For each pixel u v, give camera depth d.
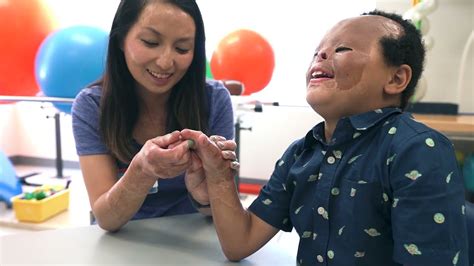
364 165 0.61
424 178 0.54
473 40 1.95
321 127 0.71
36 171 3.60
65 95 2.00
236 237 0.69
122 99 1.02
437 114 1.93
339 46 0.64
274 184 0.75
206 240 0.74
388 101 0.65
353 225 0.60
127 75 1.02
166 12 0.87
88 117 1.02
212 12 3.14
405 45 0.64
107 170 0.97
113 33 0.97
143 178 0.72
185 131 0.70
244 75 2.55
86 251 0.67
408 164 0.56
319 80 0.65
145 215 1.08
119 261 0.64
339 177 0.63
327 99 0.64
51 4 2.20
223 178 0.71
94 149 0.99
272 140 3.09
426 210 0.53
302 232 0.67
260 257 0.69
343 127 0.64
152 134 1.09
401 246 0.54
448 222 0.52
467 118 1.72
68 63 1.95
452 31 1.99
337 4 2.86
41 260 0.63
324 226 0.63
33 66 2.06
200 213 0.88
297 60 3.03
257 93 2.87
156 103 1.09
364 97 0.63
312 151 0.71
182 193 1.11
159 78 0.93
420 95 1.82
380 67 0.63
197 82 1.07
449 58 2.01
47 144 3.76
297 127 3.03
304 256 0.66
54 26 2.17
